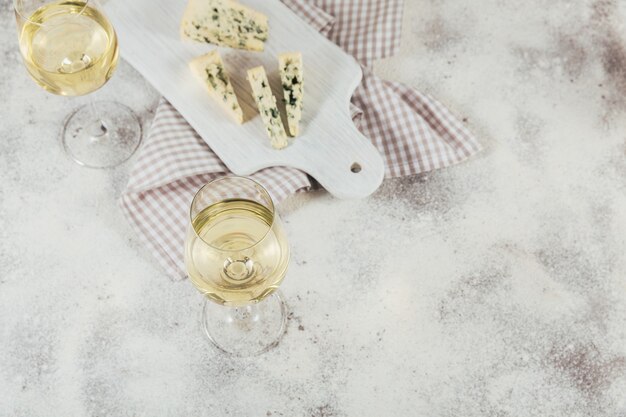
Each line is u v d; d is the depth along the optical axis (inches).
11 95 39.6
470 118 39.9
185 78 39.0
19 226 37.7
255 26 39.4
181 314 36.7
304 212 38.2
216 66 38.3
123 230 37.9
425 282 37.4
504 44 41.2
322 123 38.3
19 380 35.8
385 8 40.7
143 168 37.4
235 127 38.2
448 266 37.6
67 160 38.8
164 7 40.1
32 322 36.5
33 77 34.8
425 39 41.2
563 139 39.6
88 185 38.4
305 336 36.5
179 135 38.4
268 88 37.8
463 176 38.9
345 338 36.5
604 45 41.3
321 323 36.7
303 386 35.9
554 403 35.9
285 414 35.6
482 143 39.5
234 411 35.6
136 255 37.5
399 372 36.1
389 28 40.3
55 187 38.3
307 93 38.7
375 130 39.4
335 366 36.1
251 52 39.5
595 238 38.1
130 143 39.2
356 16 41.0
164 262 37.1
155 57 39.3
